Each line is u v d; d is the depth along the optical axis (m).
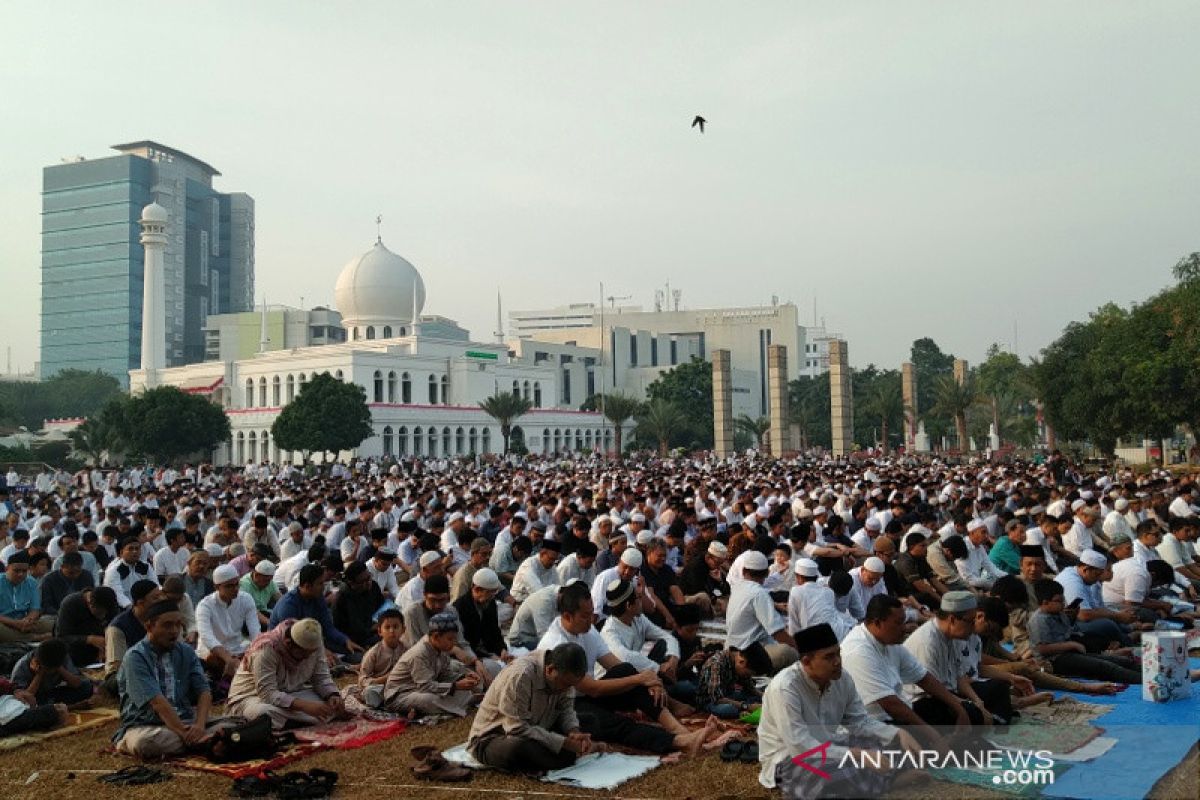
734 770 9.33
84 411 157.75
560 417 115.25
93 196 181.75
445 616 12.04
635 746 10.31
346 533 22.47
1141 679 11.99
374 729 11.25
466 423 101.81
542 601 14.02
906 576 17.25
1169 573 16.56
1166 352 46.28
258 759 10.12
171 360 186.12
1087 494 26.52
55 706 11.80
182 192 190.12
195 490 41.09
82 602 14.84
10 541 22.31
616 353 154.12
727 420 78.25
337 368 95.81
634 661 11.58
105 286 179.75
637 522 20.03
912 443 84.88
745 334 167.75
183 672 10.89
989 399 85.75
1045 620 12.82
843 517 23.36
